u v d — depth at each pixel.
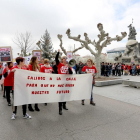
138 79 13.20
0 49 7.77
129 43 28.91
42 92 4.23
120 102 5.80
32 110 4.75
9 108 5.09
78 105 5.43
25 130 3.36
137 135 3.12
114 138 2.99
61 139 2.96
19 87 3.90
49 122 3.82
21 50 27.53
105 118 4.10
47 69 5.28
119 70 17.44
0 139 2.95
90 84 4.94
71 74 4.60
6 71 4.97
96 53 11.82
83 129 3.41
